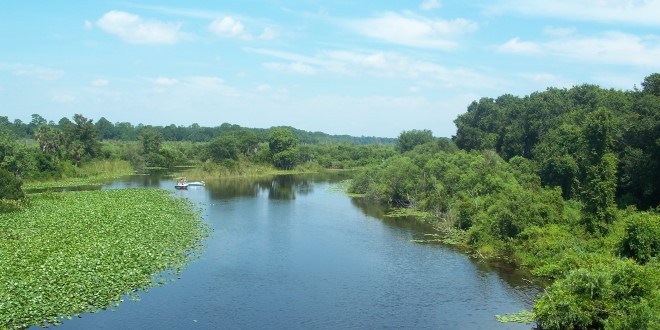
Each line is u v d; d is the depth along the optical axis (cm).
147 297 3419
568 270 3719
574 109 8144
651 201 5400
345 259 4550
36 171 10450
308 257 4600
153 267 3984
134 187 9681
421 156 8644
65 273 3466
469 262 4462
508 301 3475
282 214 6975
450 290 3709
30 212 5819
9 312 2850
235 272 4084
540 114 8319
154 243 4638
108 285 3466
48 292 3172
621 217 4459
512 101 11131
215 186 10594
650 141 5262
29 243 4206
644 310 2550
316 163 15738
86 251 4025
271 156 15000
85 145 12706
